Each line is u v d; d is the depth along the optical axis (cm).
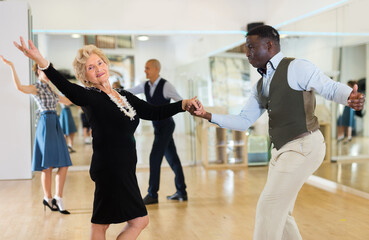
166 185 585
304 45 619
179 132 754
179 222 403
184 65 745
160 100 481
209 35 748
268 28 250
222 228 381
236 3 738
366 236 356
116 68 718
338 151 551
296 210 442
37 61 214
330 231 371
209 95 757
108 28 703
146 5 714
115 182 237
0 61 627
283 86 241
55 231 378
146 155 738
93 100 235
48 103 438
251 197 502
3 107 629
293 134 238
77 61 245
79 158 710
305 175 236
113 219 236
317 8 580
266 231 235
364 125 504
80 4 691
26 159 635
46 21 683
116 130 238
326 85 227
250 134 755
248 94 773
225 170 702
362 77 502
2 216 427
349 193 522
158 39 732
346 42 526
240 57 767
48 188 445
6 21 626
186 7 727
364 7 487
